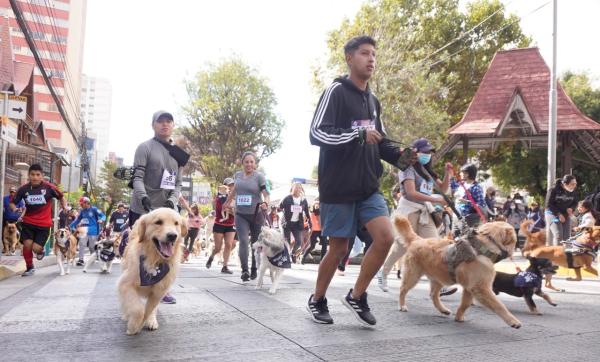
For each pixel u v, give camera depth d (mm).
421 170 4152
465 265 4102
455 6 28250
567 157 16234
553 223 9734
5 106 8023
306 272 9336
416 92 22234
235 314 4250
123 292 3473
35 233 8078
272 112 43094
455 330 3793
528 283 4777
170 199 4910
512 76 17469
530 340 3463
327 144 3535
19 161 18344
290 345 3160
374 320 3777
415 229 6227
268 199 7289
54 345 3117
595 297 6113
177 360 2789
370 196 3758
